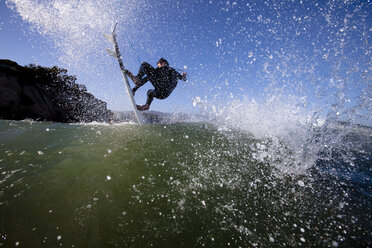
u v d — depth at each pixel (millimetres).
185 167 1889
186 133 3127
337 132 2533
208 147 2482
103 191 1406
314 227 1175
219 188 1563
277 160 2146
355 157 2221
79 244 984
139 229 1101
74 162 1747
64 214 1163
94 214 1183
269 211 1312
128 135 2744
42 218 1116
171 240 1041
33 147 2041
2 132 2463
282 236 1104
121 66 3717
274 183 1679
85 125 3340
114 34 3588
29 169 1587
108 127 3236
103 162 1812
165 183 1580
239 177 1757
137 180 1587
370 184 1681
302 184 1670
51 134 2486
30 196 1275
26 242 964
